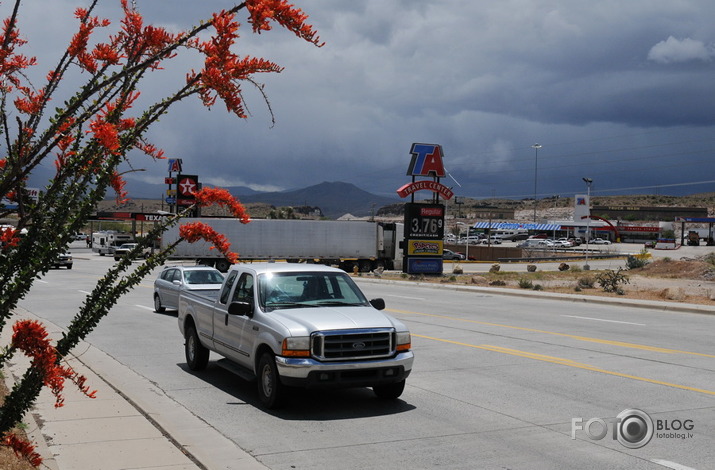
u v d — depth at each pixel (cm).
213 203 398
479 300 2664
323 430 782
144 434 714
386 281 3912
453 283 3928
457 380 1062
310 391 998
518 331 1662
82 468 603
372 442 732
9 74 329
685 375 1098
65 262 5097
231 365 1055
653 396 946
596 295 2856
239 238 5291
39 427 733
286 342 847
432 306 2377
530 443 727
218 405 908
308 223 5412
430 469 642
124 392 913
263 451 699
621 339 1528
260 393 909
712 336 1591
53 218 343
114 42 341
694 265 4744
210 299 1126
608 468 644
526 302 2575
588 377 1082
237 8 295
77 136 339
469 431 775
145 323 1845
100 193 345
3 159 333
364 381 859
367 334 870
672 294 2797
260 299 953
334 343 854
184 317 1206
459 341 1483
